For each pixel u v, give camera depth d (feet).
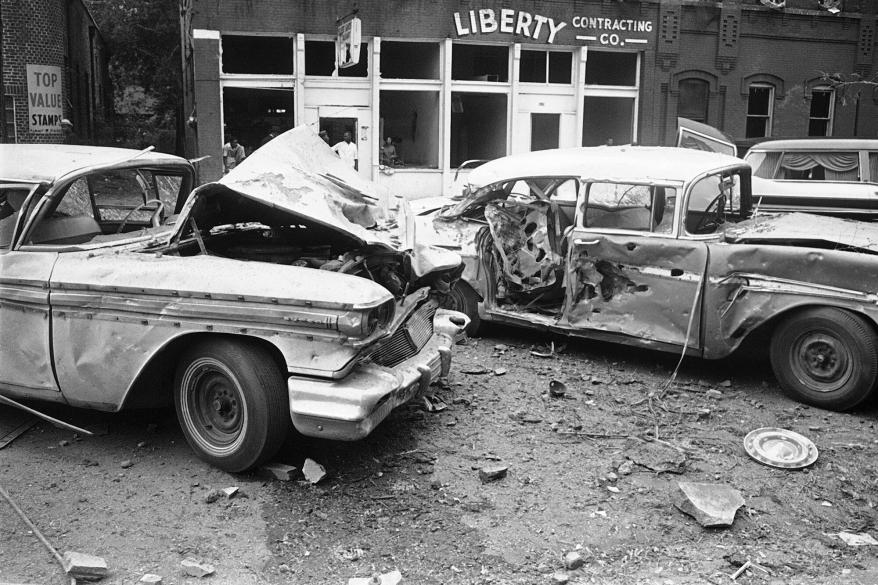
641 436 16.62
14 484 13.96
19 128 67.92
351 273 15.57
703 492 13.69
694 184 19.75
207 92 58.44
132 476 14.37
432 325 17.70
